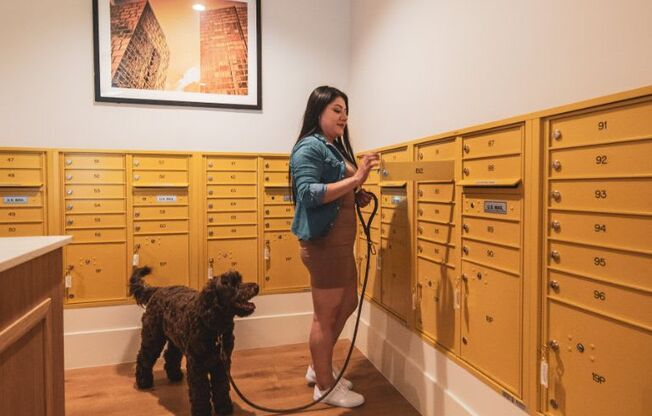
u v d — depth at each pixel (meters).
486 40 1.43
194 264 2.46
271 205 2.58
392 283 2.10
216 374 1.83
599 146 1.02
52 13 2.24
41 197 2.21
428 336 1.79
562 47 1.13
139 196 2.36
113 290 2.34
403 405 1.90
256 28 2.55
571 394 1.12
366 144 2.46
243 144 2.56
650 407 0.92
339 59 2.71
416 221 1.86
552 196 1.17
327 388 1.89
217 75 2.50
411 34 1.93
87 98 2.30
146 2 2.38
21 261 0.84
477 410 1.48
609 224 1.00
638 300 0.94
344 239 1.78
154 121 2.41
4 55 2.17
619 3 0.97
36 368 0.99
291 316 2.63
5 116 2.18
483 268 1.44
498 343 1.38
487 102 1.43
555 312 1.17
